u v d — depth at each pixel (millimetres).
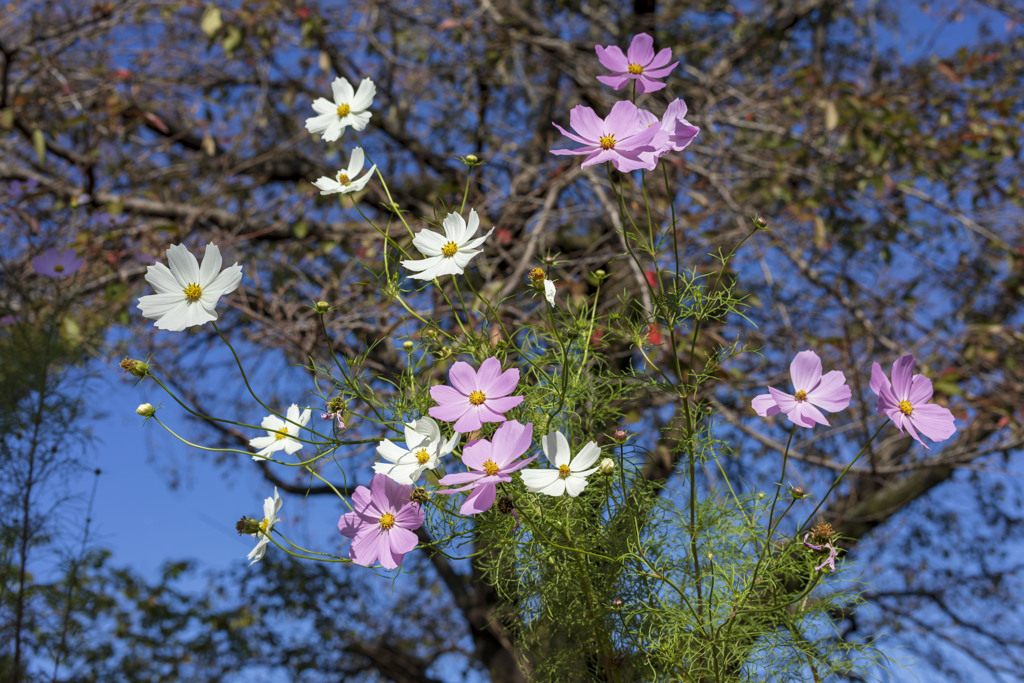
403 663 4586
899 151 3016
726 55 3854
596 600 904
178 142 3650
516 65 3361
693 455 928
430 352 1008
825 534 835
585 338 1033
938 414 859
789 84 3477
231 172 3139
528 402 957
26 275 2703
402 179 3656
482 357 966
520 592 951
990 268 3395
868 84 3775
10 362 1976
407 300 1829
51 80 3090
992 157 3180
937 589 4000
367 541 858
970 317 3551
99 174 3471
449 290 1831
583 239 2953
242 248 3158
